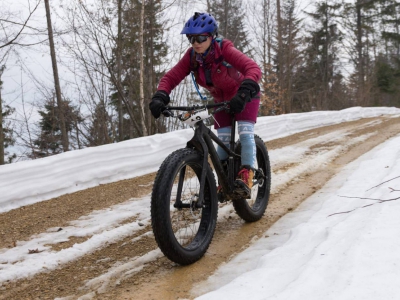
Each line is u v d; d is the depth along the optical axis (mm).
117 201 5086
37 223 4352
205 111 3115
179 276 2928
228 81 3490
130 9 11602
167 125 12594
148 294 2688
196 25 3143
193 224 3531
